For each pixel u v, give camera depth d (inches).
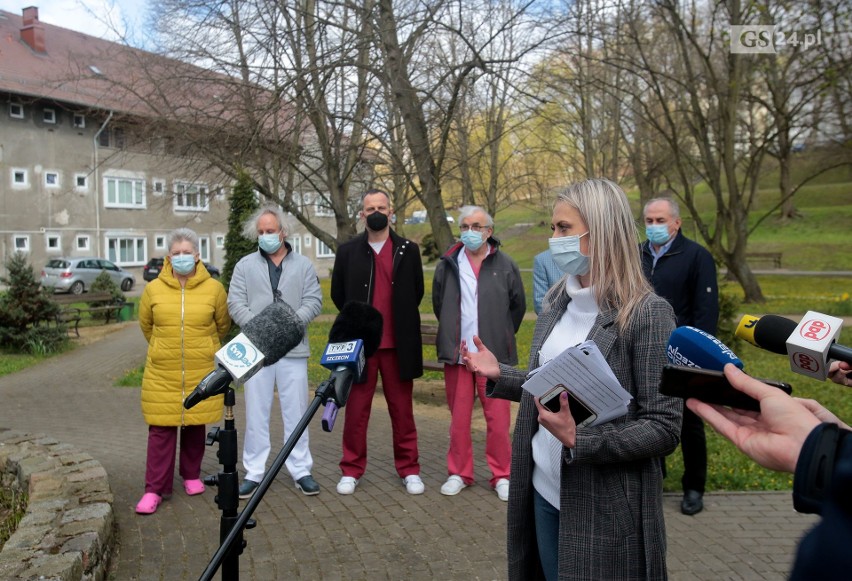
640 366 85.2
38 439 204.4
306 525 174.7
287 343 103.3
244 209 448.1
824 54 584.4
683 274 182.9
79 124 1301.7
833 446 40.8
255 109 422.0
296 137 478.0
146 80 516.1
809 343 59.9
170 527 171.8
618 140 976.9
